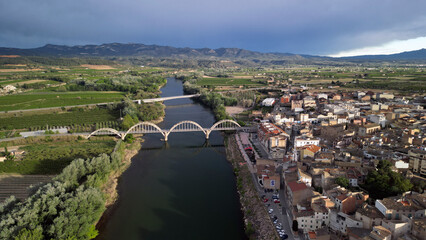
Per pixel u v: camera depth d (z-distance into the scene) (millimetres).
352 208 131250
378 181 147000
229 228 147000
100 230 146250
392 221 112062
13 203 138000
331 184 156750
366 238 106875
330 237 118875
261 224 141750
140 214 160125
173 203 171500
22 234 113500
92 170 186875
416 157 166875
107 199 171250
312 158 192250
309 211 133875
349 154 185875
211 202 172500
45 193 139625
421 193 140875
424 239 104438
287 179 166125
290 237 129250
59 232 121562
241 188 185375
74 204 133250
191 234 142625
